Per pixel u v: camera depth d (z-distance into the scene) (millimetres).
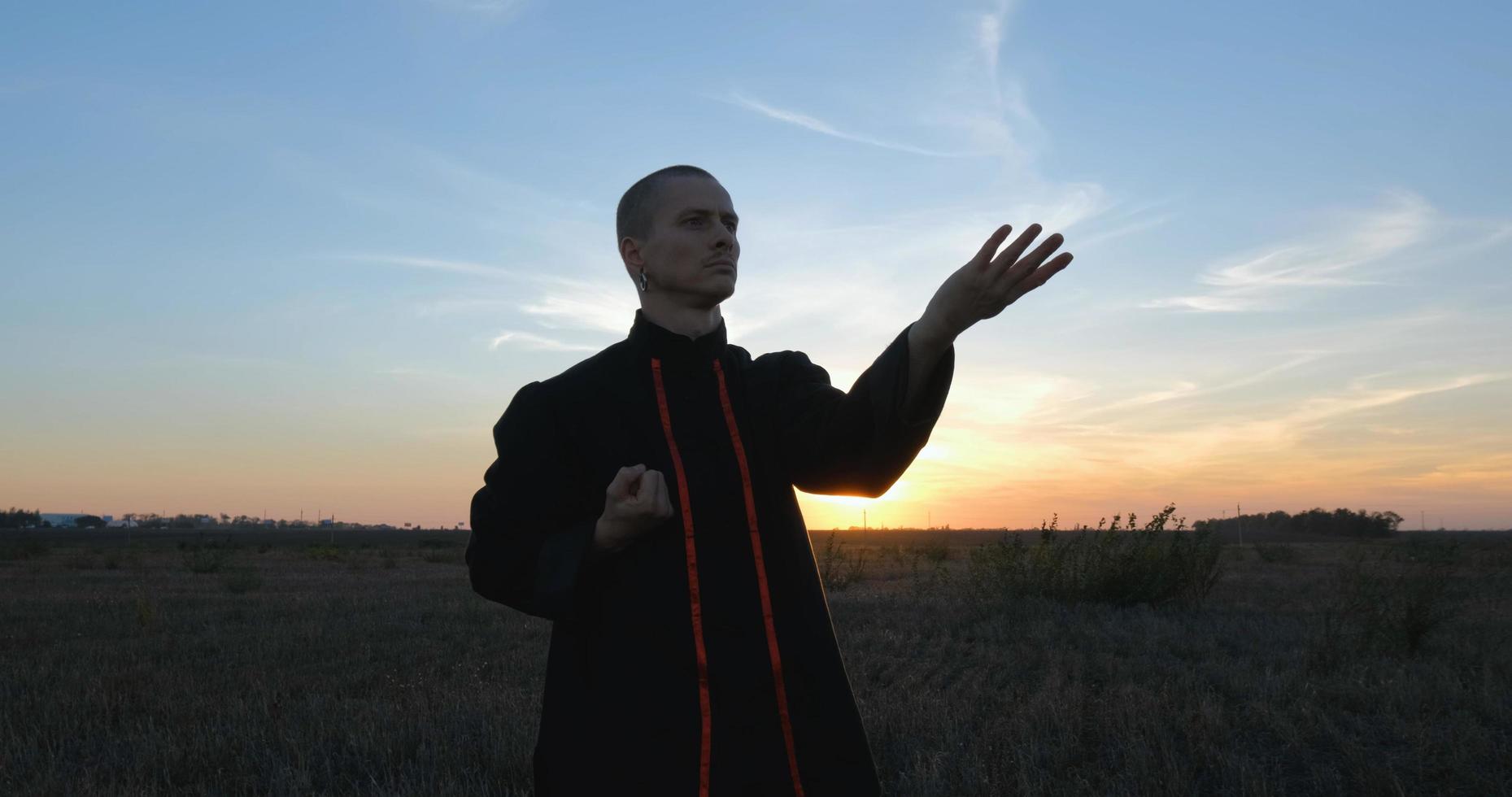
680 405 1608
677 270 1649
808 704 1498
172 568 33938
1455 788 5039
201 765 5848
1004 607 13742
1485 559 21188
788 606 1537
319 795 5195
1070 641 10797
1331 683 7617
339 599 17688
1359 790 5137
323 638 11867
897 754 5844
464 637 11906
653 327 1653
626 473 1447
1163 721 6473
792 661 1503
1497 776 5117
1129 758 5500
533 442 1607
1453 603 10805
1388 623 9547
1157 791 4922
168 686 8430
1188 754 5727
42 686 8453
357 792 5199
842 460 1515
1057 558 15219
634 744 1445
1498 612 13430
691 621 1473
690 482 1541
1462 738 5672
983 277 1317
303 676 9031
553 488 1588
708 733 1431
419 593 19641
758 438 1610
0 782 5465
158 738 6293
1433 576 9945
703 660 1453
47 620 14148
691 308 1686
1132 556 14727
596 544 1465
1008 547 15867
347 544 73688
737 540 1531
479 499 1635
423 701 7441
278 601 17281
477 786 5234
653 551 1513
